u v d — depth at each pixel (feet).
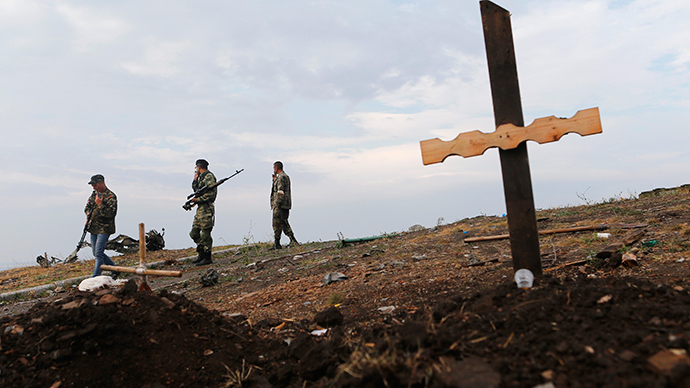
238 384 8.77
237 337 11.14
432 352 7.00
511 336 7.07
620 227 20.86
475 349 6.97
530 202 11.25
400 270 19.62
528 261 11.23
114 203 29.63
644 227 20.08
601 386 5.37
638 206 26.94
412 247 25.85
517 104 11.37
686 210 22.56
